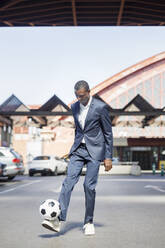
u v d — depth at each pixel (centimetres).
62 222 599
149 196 1072
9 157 1875
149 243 449
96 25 2511
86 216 498
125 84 6291
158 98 6212
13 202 905
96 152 490
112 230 532
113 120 5034
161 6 2164
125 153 4994
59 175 2944
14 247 423
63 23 2462
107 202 909
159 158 4953
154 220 625
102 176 2747
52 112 3083
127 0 2095
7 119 3969
